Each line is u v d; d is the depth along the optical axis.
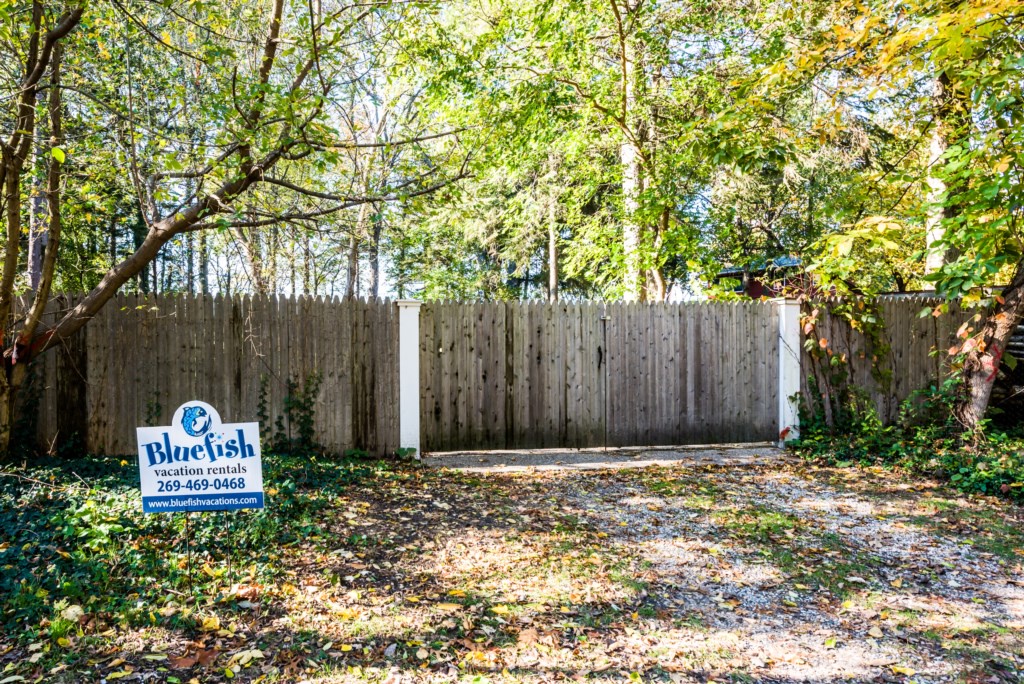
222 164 6.06
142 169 6.81
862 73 6.93
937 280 7.06
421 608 3.95
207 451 4.05
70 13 5.79
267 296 7.91
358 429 8.21
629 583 4.45
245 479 4.06
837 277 8.67
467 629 3.70
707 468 7.93
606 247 13.11
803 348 9.41
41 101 6.95
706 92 11.05
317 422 8.08
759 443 9.45
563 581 4.44
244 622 3.69
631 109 11.24
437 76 9.54
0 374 6.23
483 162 7.10
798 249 18.00
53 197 6.16
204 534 4.68
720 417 9.37
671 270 18.62
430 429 8.62
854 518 6.01
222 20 6.59
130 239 18.89
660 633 3.76
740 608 4.14
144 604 3.76
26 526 4.59
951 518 6.02
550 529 5.54
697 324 9.32
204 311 7.73
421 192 6.66
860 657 3.54
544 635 3.65
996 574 4.79
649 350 9.21
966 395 8.27
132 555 4.30
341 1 7.21
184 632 3.54
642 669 3.33
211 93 6.06
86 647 3.33
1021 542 5.44
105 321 7.42
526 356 8.89
